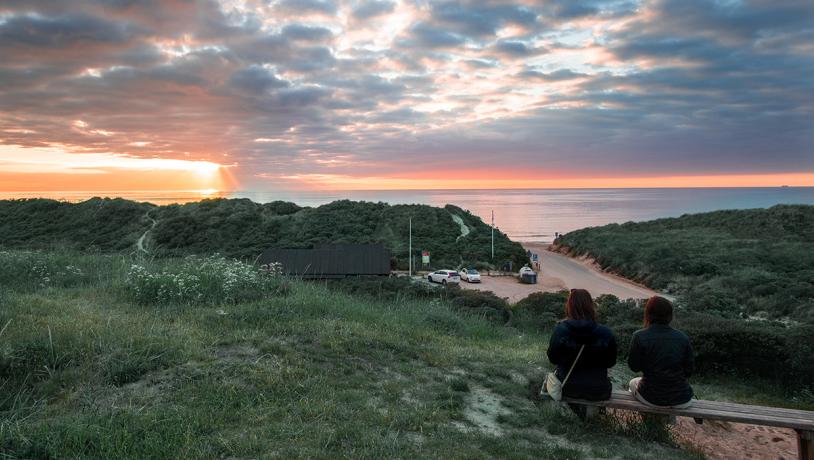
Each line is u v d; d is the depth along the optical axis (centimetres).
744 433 563
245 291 922
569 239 6738
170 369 513
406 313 1000
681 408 448
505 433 444
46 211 5791
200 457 357
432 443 402
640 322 1295
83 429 379
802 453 428
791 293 2662
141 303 839
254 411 439
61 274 1051
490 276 4594
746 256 4044
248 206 6038
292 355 577
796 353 789
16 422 382
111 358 515
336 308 869
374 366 590
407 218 6122
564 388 470
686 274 3866
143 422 403
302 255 3803
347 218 5984
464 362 646
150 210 5844
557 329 472
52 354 508
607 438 448
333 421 431
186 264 1078
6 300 727
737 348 838
